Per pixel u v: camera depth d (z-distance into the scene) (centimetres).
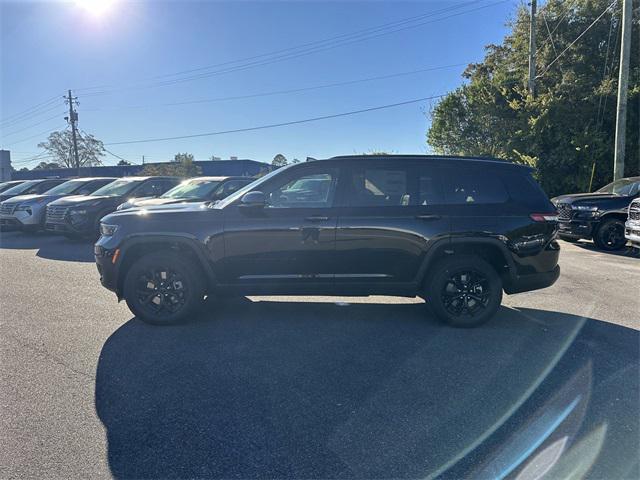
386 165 505
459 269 494
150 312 505
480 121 2119
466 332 487
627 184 1091
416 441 287
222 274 499
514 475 255
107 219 521
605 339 464
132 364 404
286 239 490
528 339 465
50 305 594
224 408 328
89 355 424
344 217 490
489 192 507
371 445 283
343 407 329
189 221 497
